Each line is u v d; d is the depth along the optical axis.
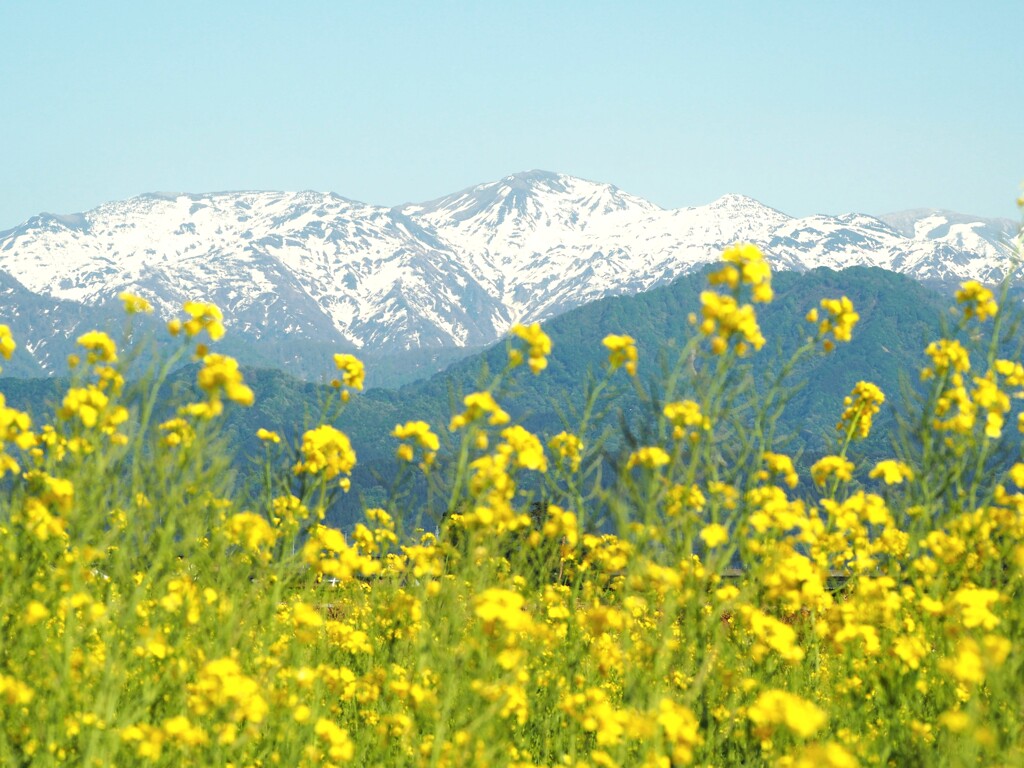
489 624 3.44
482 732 3.45
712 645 3.48
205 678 3.37
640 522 3.47
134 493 3.54
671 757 3.40
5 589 3.42
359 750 3.57
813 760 3.18
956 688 3.52
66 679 3.37
